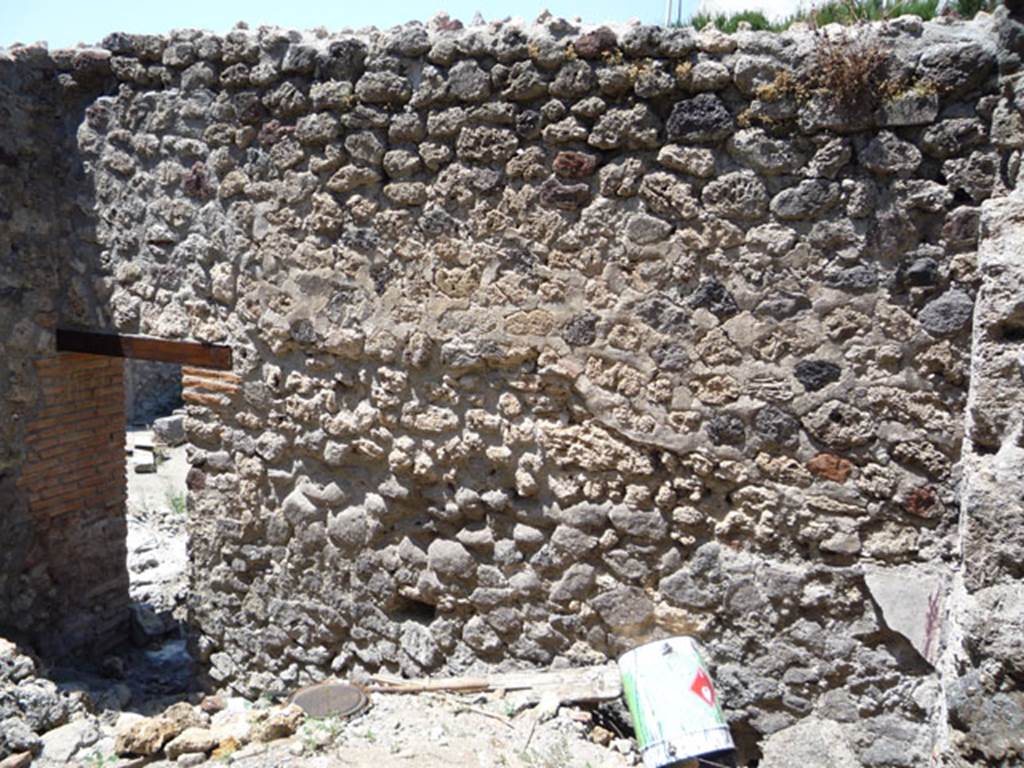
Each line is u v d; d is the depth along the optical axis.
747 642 3.92
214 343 5.03
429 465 4.48
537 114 3.96
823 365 3.65
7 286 5.16
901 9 4.22
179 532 8.35
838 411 3.64
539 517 4.28
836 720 3.79
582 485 4.16
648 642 4.12
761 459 3.80
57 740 3.77
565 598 4.26
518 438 4.25
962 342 3.43
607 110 3.83
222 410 5.09
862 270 3.54
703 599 3.97
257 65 4.58
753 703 3.93
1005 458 2.20
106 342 5.33
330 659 4.99
